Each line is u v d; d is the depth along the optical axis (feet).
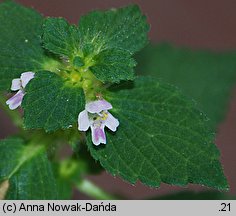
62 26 0.58
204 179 0.57
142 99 0.60
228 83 0.88
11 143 0.62
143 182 0.57
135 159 0.57
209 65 0.89
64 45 0.58
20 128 0.63
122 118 0.59
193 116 0.59
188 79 0.89
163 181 0.57
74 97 0.56
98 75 0.57
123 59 0.57
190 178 0.57
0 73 0.59
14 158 0.62
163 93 0.60
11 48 0.61
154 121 0.59
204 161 0.58
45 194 0.61
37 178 0.62
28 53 0.61
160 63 0.89
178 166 0.57
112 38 0.61
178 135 0.58
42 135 0.62
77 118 0.56
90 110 0.56
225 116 0.87
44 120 0.55
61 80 0.57
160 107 0.60
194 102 0.60
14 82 0.57
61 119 0.55
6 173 0.61
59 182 0.65
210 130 0.59
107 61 0.57
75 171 0.65
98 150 0.57
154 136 0.58
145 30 0.62
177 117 0.59
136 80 0.61
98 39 0.59
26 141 0.63
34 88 0.56
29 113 0.55
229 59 0.89
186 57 0.89
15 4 0.64
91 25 0.61
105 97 0.59
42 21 0.63
